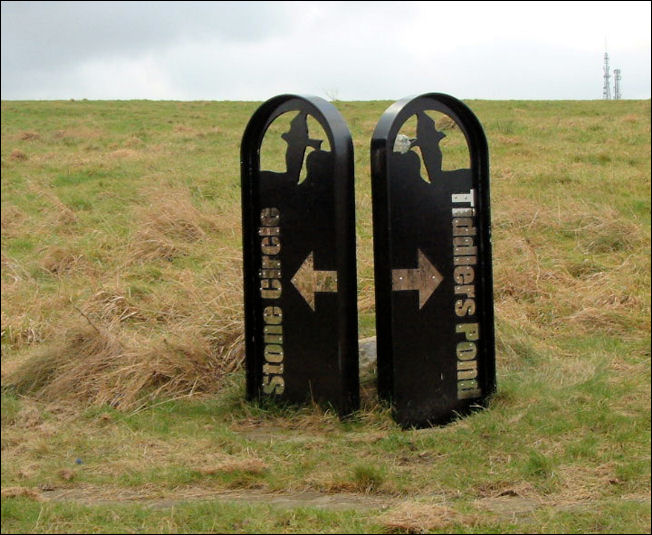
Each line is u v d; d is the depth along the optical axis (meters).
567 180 14.43
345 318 6.07
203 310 8.15
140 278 9.95
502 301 9.19
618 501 4.70
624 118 20.72
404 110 6.07
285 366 6.41
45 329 8.52
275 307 6.86
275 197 6.38
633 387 6.70
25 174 15.88
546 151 17.09
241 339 7.44
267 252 6.54
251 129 6.48
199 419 6.38
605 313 8.68
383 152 5.96
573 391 6.52
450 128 18.28
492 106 25.06
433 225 6.18
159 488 5.05
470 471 5.17
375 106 25.97
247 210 6.52
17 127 22.97
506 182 14.38
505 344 7.73
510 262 10.11
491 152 17.11
